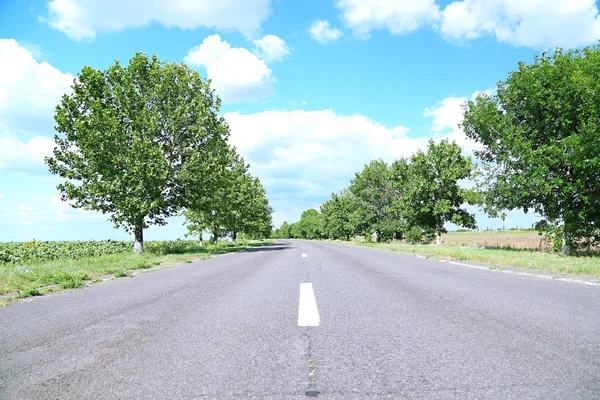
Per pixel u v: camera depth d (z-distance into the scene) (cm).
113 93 2216
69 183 2036
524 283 692
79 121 2022
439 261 1281
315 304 509
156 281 833
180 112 2311
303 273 912
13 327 421
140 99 2253
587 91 1535
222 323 415
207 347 328
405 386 236
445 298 539
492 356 289
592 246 1747
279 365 279
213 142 2489
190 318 443
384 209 4569
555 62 1797
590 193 1669
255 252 2269
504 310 453
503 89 2005
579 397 217
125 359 301
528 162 1736
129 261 1412
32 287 741
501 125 1900
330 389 234
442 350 306
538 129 1898
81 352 321
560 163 1725
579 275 821
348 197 6906
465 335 348
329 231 8056
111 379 259
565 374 251
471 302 506
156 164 2050
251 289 661
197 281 804
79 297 629
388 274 863
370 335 354
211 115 2519
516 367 265
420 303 505
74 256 1975
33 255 1845
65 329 404
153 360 297
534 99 1798
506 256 1342
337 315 441
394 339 339
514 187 1852
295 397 223
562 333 349
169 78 2356
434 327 379
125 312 487
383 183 4719
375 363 279
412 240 3647
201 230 3675
